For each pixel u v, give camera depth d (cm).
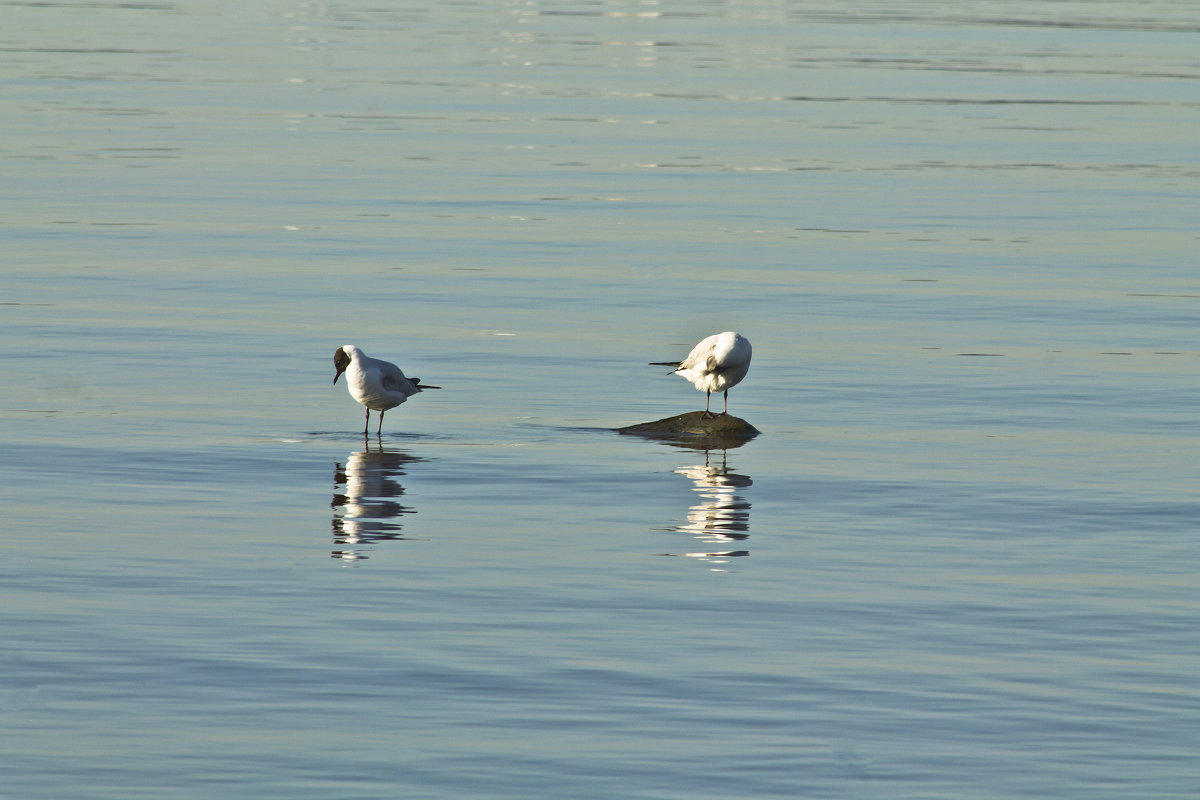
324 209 3947
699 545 1591
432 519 1673
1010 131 5647
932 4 11700
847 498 1786
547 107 6094
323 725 1131
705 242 3609
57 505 1697
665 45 8506
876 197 4275
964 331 2777
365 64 7412
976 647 1301
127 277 3105
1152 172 4772
